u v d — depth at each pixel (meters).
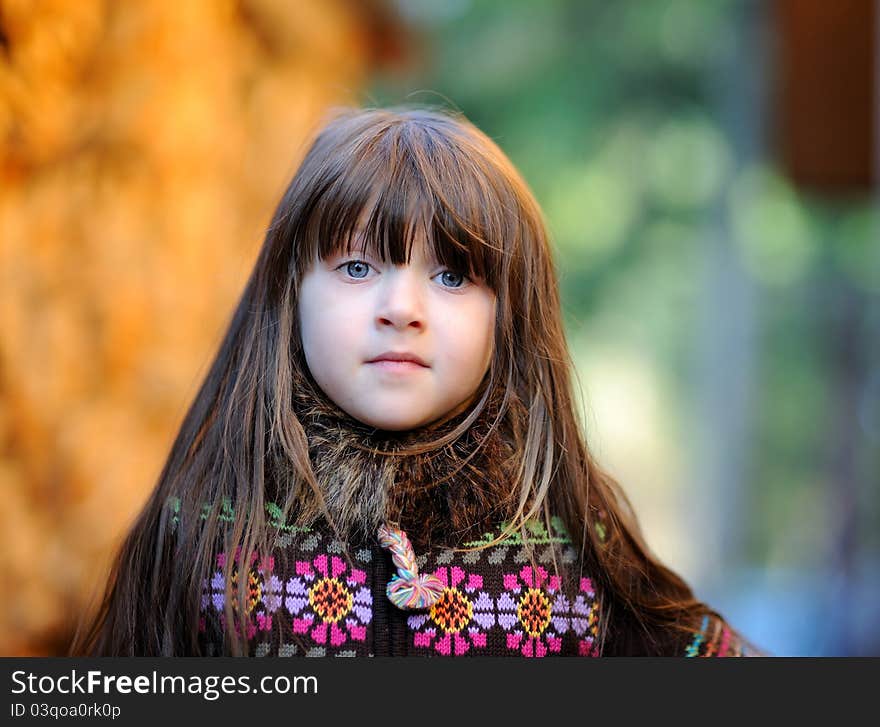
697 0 22.89
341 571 3.34
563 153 23.80
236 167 5.73
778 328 27.52
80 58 5.01
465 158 3.39
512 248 3.43
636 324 25.53
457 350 3.22
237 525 3.32
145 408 5.02
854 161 13.40
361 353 3.18
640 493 25.72
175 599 3.38
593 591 3.63
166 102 5.27
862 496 18.69
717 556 20.97
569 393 3.70
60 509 4.76
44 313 4.83
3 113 4.70
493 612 3.38
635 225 24.73
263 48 6.15
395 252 3.17
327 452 3.32
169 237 5.20
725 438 21.45
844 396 20.95
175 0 5.36
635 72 23.69
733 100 20.91
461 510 3.36
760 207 23.97
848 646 14.88
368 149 3.29
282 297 3.39
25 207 4.87
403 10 7.74
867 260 25.48
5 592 4.64
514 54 23.11
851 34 12.48
